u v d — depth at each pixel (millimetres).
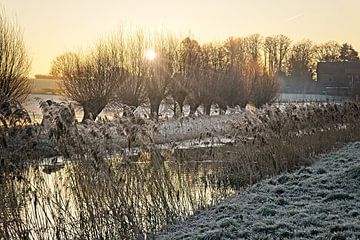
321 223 6055
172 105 30297
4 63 19781
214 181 8977
